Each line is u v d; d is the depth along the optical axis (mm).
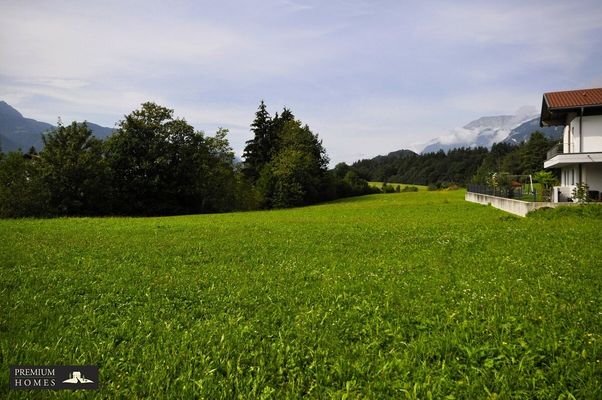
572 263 13938
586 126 41156
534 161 113688
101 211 61500
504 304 9406
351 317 8875
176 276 13180
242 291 11133
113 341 7449
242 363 6695
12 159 52000
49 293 10891
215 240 22375
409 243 20500
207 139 75188
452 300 9898
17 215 51250
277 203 91250
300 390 5859
